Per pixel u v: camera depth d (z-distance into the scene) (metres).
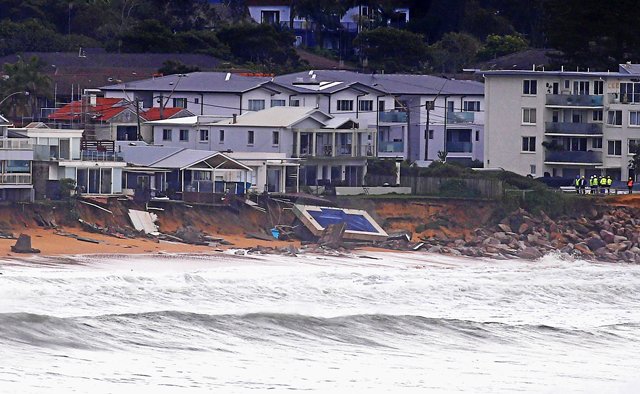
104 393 175.25
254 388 184.00
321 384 189.25
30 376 182.00
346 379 193.62
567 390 192.62
